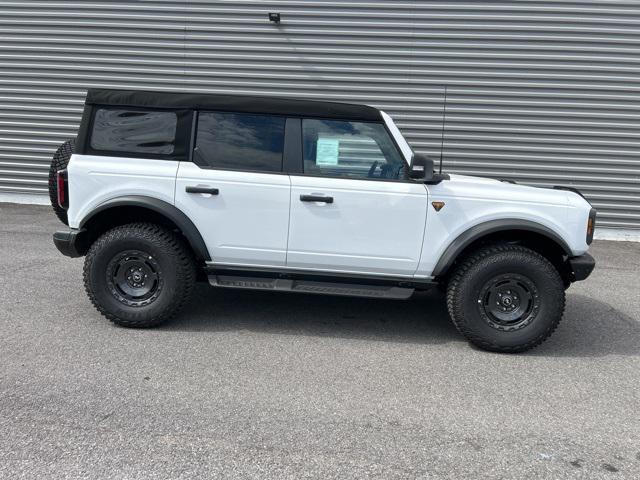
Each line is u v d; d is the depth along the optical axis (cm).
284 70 883
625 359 398
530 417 308
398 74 862
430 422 299
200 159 412
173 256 409
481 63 843
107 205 407
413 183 407
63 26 909
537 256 393
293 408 308
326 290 428
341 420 297
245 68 889
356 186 404
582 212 404
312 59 873
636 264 705
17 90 939
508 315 400
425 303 527
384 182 406
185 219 408
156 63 905
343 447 271
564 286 436
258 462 256
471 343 416
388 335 435
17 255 621
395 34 851
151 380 335
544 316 393
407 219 404
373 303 520
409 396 329
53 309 455
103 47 908
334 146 413
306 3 858
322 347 402
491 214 403
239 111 412
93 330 414
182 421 289
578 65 827
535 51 830
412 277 415
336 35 862
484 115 859
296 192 404
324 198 402
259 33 876
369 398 324
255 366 363
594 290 581
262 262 418
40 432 274
